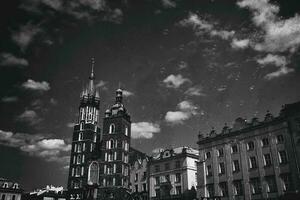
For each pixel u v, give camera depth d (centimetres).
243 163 6800
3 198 10356
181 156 8806
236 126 7206
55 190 13362
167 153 9344
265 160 6450
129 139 11838
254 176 6512
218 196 6994
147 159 10106
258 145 6625
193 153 9006
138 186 9956
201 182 7525
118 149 11050
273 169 6219
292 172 5881
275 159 6244
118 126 11456
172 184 8762
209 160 7550
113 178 10625
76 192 11538
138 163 10331
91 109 13475
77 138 12800
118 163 10781
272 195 6106
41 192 12812
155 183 9275
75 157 12400
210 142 7662
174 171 8856
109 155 11131
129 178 10844
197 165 7762
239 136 7050
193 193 8169
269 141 6456
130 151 11856
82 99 13738
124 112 11931
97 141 13000
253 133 6794
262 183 6334
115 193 10275
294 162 5897
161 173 9206
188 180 8394
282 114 6328
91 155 11888
